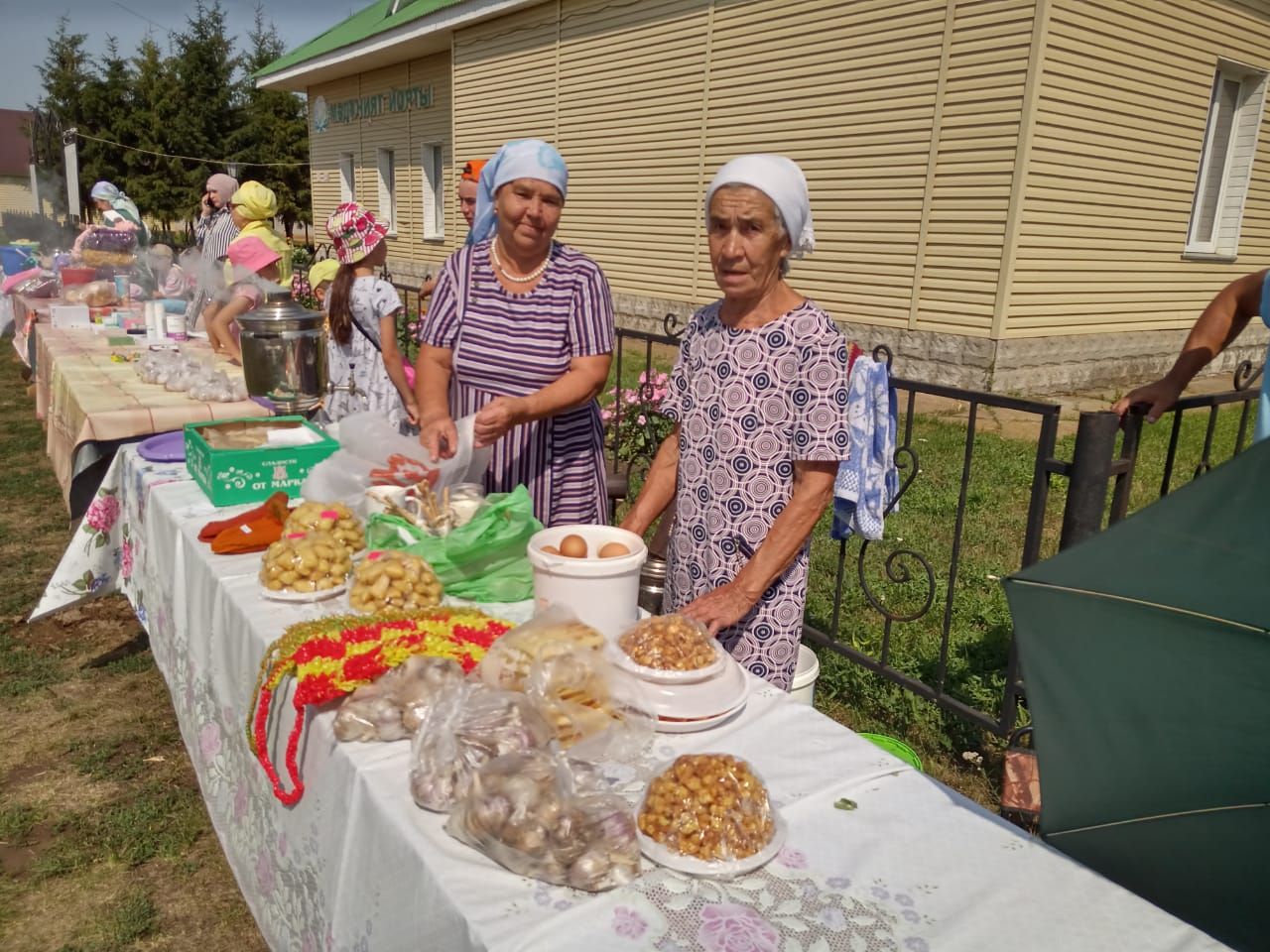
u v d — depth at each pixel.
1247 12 8.59
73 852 2.56
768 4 8.97
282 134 29.02
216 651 2.00
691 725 1.43
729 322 1.96
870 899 1.07
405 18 14.12
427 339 2.45
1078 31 7.16
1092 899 1.08
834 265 8.92
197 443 2.63
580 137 11.80
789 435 1.88
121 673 3.54
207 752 2.15
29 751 3.04
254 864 1.83
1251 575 0.92
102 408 3.32
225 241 5.95
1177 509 0.98
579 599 1.63
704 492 2.02
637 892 1.06
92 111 27.31
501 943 0.97
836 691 3.41
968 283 7.82
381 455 2.21
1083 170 7.72
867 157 8.40
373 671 1.45
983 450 6.66
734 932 1.00
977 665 3.50
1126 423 2.23
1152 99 8.04
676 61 10.17
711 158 9.98
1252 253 10.01
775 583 2.01
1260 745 0.93
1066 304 8.13
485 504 2.04
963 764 2.96
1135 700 1.01
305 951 1.56
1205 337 2.20
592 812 1.13
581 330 2.36
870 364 2.67
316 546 1.89
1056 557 1.06
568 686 1.33
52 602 3.09
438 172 15.98
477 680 1.42
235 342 4.49
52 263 9.50
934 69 7.68
